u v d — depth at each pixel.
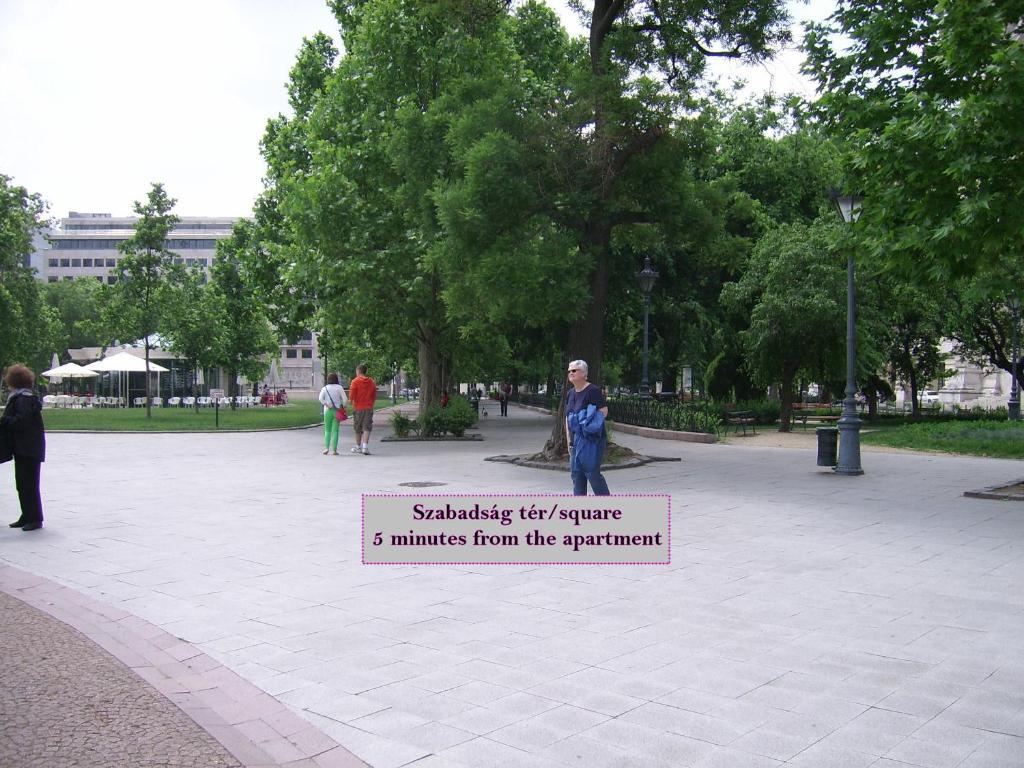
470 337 27.02
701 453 20.03
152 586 7.11
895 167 11.48
